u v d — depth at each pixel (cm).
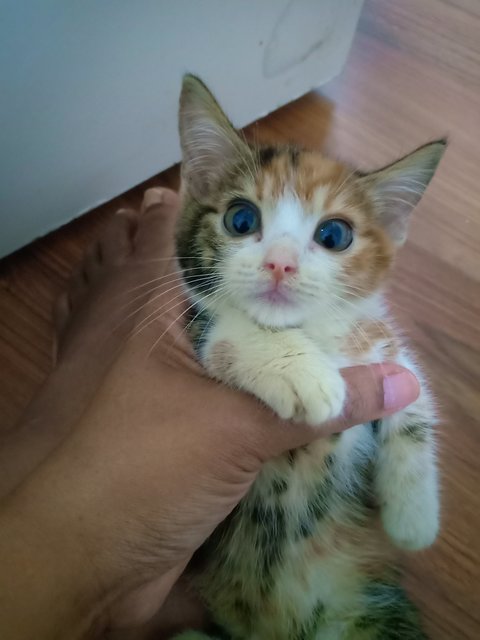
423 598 21
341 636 17
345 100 32
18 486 14
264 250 16
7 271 26
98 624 15
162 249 22
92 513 14
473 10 36
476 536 21
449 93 32
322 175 17
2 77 20
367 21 35
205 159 18
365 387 15
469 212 28
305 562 17
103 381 16
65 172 24
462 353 25
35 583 13
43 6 19
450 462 22
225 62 26
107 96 23
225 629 18
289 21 27
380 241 17
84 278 25
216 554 18
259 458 14
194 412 14
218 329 16
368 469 17
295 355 14
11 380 24
